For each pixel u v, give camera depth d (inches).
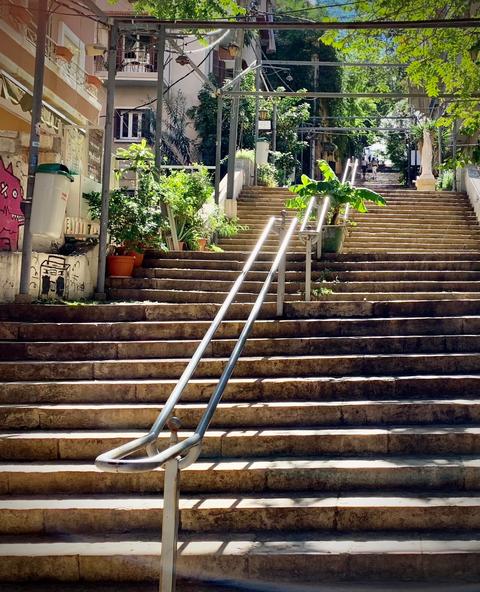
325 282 346.9
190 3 395.5
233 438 212.7
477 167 706.2
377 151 1909.4
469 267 374.3
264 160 847.1
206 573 168.9
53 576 171.3
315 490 197.6
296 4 977.5
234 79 590.2
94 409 228.8
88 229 439.5
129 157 432.1
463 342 268.8
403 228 610.5
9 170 342.0
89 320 298.2
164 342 270.4
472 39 413.7
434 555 167.5
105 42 815.1
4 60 519.8
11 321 296.2
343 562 168.1
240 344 210.4
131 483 199.5
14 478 199.8
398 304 299.4
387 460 204.4
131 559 170.4
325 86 1362.0
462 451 211.2
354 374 253.9
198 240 465.4
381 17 412.8
